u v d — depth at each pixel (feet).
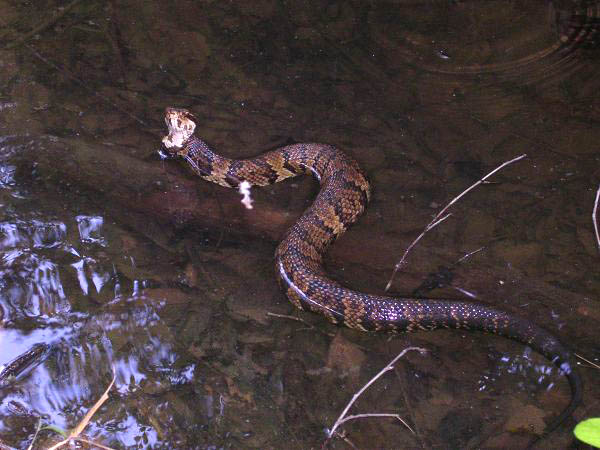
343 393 3.08
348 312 3.31
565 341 3.22
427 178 3.72
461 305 3.28
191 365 3.11
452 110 3.97
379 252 3.52
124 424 2.94
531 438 2.97
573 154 3.77
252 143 3.85
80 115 3.88
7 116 3.84
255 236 3.57
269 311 3.31
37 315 3.20
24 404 2.97
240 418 2.99
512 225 3.55
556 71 4.13
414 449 2.94
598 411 3.02
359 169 3.74
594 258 3.43
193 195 3.67
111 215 3.55
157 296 3.29
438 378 3.14
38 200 3.57
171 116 3.75
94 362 3.09
